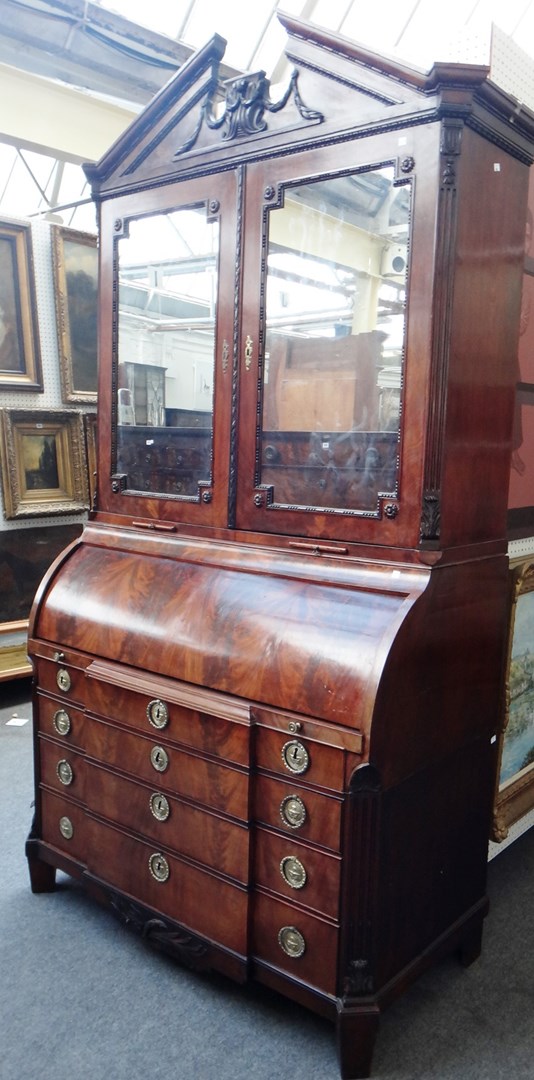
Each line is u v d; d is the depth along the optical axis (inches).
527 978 73.1
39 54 148.1
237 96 68.0
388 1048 63.9
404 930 63.0
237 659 63.9
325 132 62.1
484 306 62.8
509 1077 61.1
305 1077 60.6
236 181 68.7
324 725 57.3
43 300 148.1
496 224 62.7
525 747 93.7
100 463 85.4
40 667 82.4
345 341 63.4
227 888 65.4
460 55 71.5
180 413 76.1
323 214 63.3
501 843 92.9
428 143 56.6
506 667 85.4
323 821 58.6
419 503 59.6
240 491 71.1
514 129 62.2
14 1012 67.2
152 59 161.8
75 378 153.5
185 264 73.9
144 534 79.8
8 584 143.9
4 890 86.2
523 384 82.7
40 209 246.7
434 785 64.3
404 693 58.1
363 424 63.4
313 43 62.1
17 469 143.1
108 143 190.5
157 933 71.6
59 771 81.3
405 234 58.9
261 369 68.4
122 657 72.8
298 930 61.4
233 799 63.8
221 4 169.2
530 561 86.5
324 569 64.7
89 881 78.8
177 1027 65.9
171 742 68.3
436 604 60.4
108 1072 61.0
